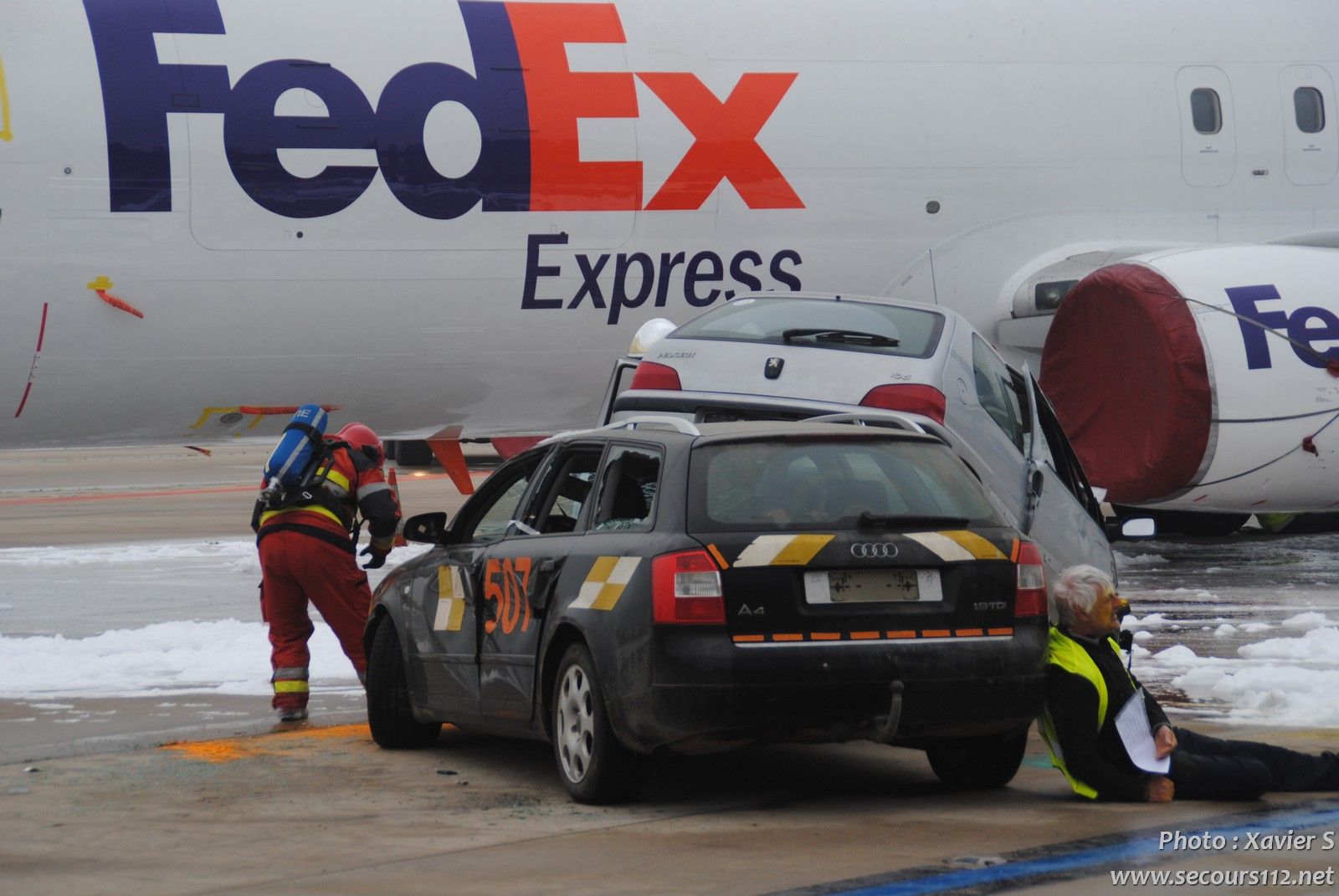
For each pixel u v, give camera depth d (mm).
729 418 35781
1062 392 55281
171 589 56188
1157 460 52125
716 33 56125
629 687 22375
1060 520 35750
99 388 49906
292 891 18797
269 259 50000
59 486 127562
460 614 27625
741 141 55500
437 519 29391
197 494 115938
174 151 48688
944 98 58594
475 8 53219
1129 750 23078
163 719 32531
